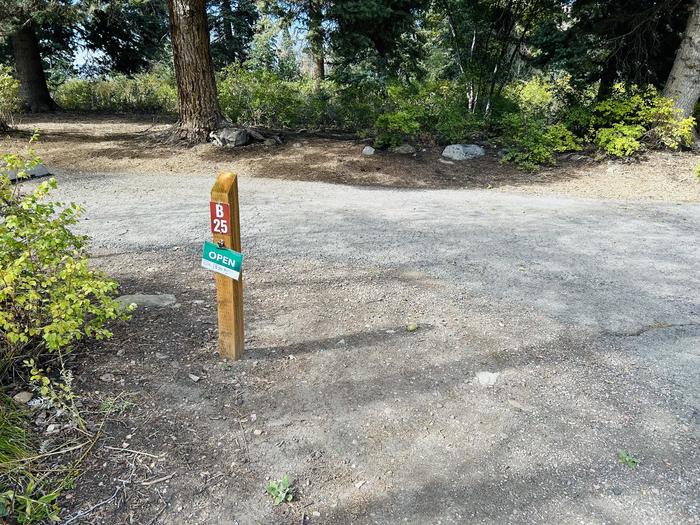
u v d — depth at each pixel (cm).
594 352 304
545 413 246
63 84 2033
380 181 836
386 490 198
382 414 243
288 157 934
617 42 1024
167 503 186
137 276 395
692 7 928
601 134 966
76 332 222
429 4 1156
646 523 184
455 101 1172
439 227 573
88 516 178
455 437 228
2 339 246
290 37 1494
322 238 516
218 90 1180
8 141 998
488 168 932
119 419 227
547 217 632
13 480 188
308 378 269
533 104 1130
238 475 202
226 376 266
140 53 1888
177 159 917
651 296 389
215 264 259
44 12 1267
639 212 668
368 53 1182
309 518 184
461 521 184
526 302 372
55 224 244
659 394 263
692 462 215
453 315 348
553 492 198
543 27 1085
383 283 401
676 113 950
